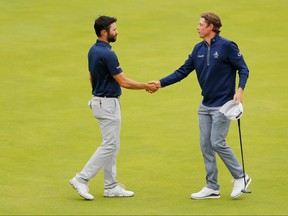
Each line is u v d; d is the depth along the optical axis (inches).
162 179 1305.4
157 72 2090.3
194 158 1443.2
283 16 2610.7
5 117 1728.6
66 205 1135.0
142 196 1196.5
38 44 2343.8
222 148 1158.3
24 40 2380.7
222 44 1147.3
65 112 1777.8
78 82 2020.2
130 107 1819.6
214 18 1148.5
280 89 1948.8
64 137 1588.3
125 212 1093.1
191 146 1525.6
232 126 1660.9
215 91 1155.9
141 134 1610.5
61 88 1969.7
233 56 1148.5
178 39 2390.5
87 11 2657.5
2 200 1163.3
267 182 1278.3
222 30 2465.6
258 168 1368.1
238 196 1177.4
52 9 2684.5
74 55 2250.2
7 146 1514.5
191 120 1718.8
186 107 1823.3
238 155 1455.5
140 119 1723.7
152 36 2418.8
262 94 1909.4
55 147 1517.0
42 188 1244.5
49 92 1934.1
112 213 1087.0
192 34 2437.3
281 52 2269.9
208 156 1177.4
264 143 1539.1
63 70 2121.1
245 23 2534.5
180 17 2588.6
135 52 2267.5
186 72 1205.1
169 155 1465.3
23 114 1755.7
